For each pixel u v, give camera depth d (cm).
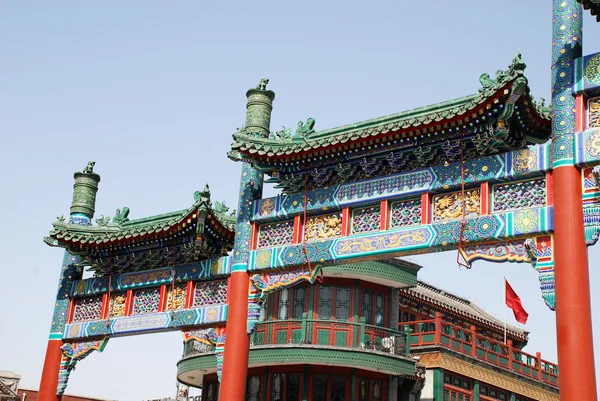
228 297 2350
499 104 1881
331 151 2181
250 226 2356
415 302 4369
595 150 1783
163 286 2569
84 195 2902
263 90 2455
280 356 3369
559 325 1714
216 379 3831
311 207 2248
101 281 2728
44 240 2786
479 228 1925
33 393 5788
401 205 2119
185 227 2456
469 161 2002
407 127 2020
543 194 1883
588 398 1641
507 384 4191
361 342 3419
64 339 2736
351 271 3484
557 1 1939
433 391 3675
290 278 2247
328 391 3406
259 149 2261
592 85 1825
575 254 1744
